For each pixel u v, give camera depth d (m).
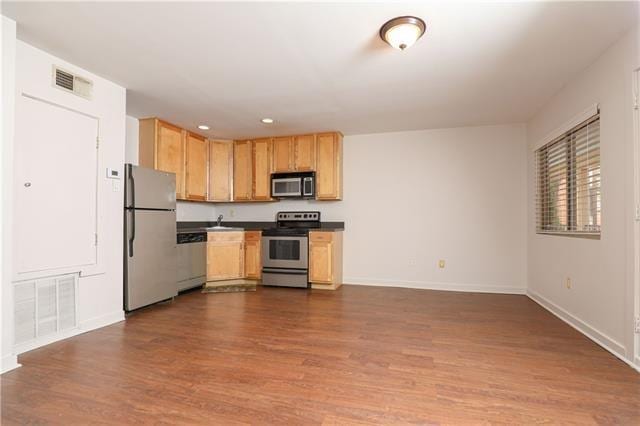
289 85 3.18
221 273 4.87
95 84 2.95
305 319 3.23
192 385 1.93
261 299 4.08
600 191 2.59
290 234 4.80
